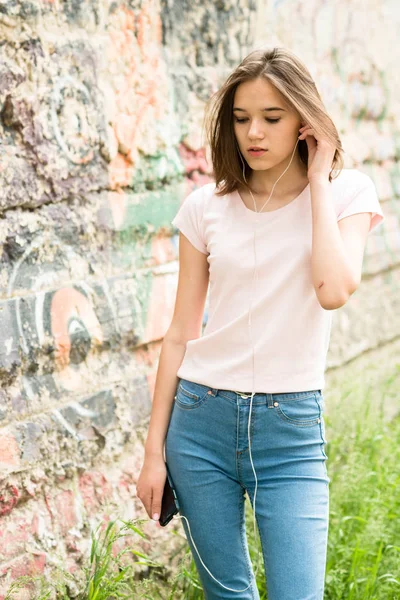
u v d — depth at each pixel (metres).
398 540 3.42
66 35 3.01
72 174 3.02
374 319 5.44
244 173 2.33
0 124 2.76
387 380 5.25
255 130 2.18
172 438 2.35
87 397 3.04
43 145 2.89
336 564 3.19
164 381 2.44
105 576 2.85
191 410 2.30
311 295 2.22
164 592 3.12
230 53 3.97
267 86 2.16
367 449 4.07
